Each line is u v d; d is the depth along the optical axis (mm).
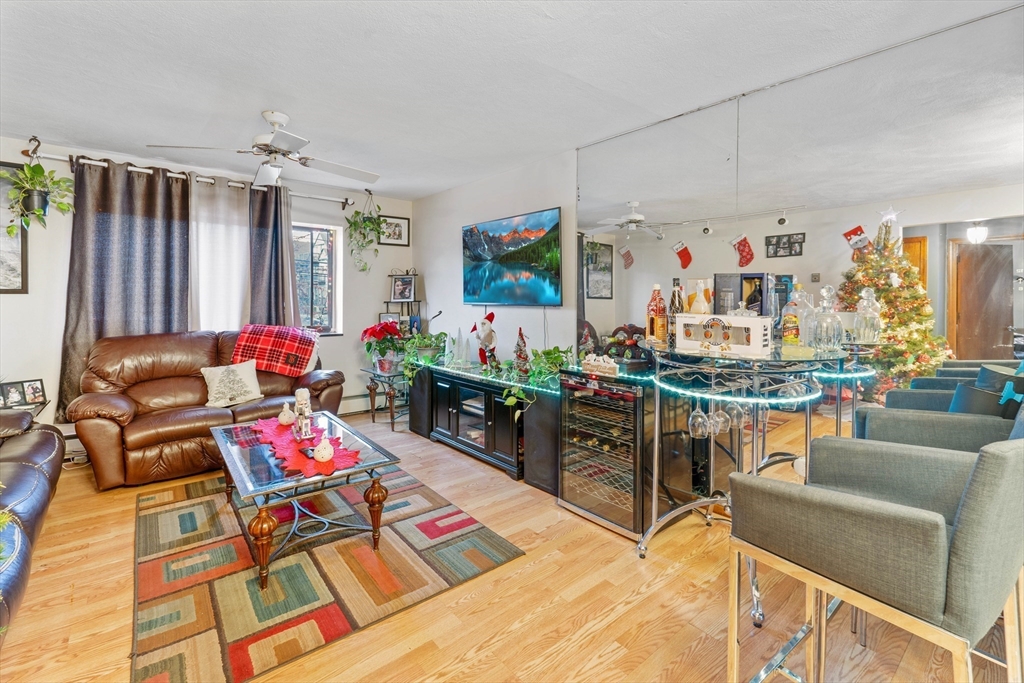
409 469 3484
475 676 1578
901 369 2025
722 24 1859
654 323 2461
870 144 2107
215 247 4062
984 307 1827
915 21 1839
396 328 4531
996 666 1631
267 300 4301
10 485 1896
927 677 1554
